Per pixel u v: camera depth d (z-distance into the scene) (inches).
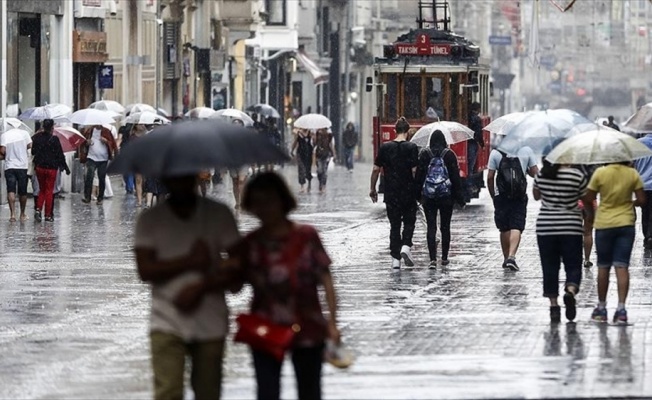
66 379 1155.3
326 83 6939.0
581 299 1615.4
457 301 1605.6
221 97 5457.7
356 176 4960.6
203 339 868.6
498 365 1200.2
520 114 2202.3
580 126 1683.1
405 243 1943.9
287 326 853.2
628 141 1416.1
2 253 2122.3
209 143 863.1
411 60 3238.2
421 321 1451.8
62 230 2522.1
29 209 3068.4
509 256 1918.1
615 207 1417.3
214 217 877.2
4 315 1504.7
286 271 854.5
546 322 1444.4
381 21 7682.1
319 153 3902.6
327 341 862.5
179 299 862.5
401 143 1921.8
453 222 2795.3
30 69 3693.4
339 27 7022.6
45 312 1526.8
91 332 1392.7
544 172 1428.4
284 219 865.5
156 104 4835.1
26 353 1274.6
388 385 1114.1
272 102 6402.6
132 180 3602.4
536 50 5728.3
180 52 5093.5
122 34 4421.8
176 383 864.9
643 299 1612.9
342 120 7057.1
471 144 3257.9
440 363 1210.6
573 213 1429.6
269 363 854.5
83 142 3004.4
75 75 4023.1
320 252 864.3
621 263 1416.1
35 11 3624.5
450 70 3230.8
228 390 1100.5
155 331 868.6
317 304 864.3
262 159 872.9
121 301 1612.9
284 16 6136.8
